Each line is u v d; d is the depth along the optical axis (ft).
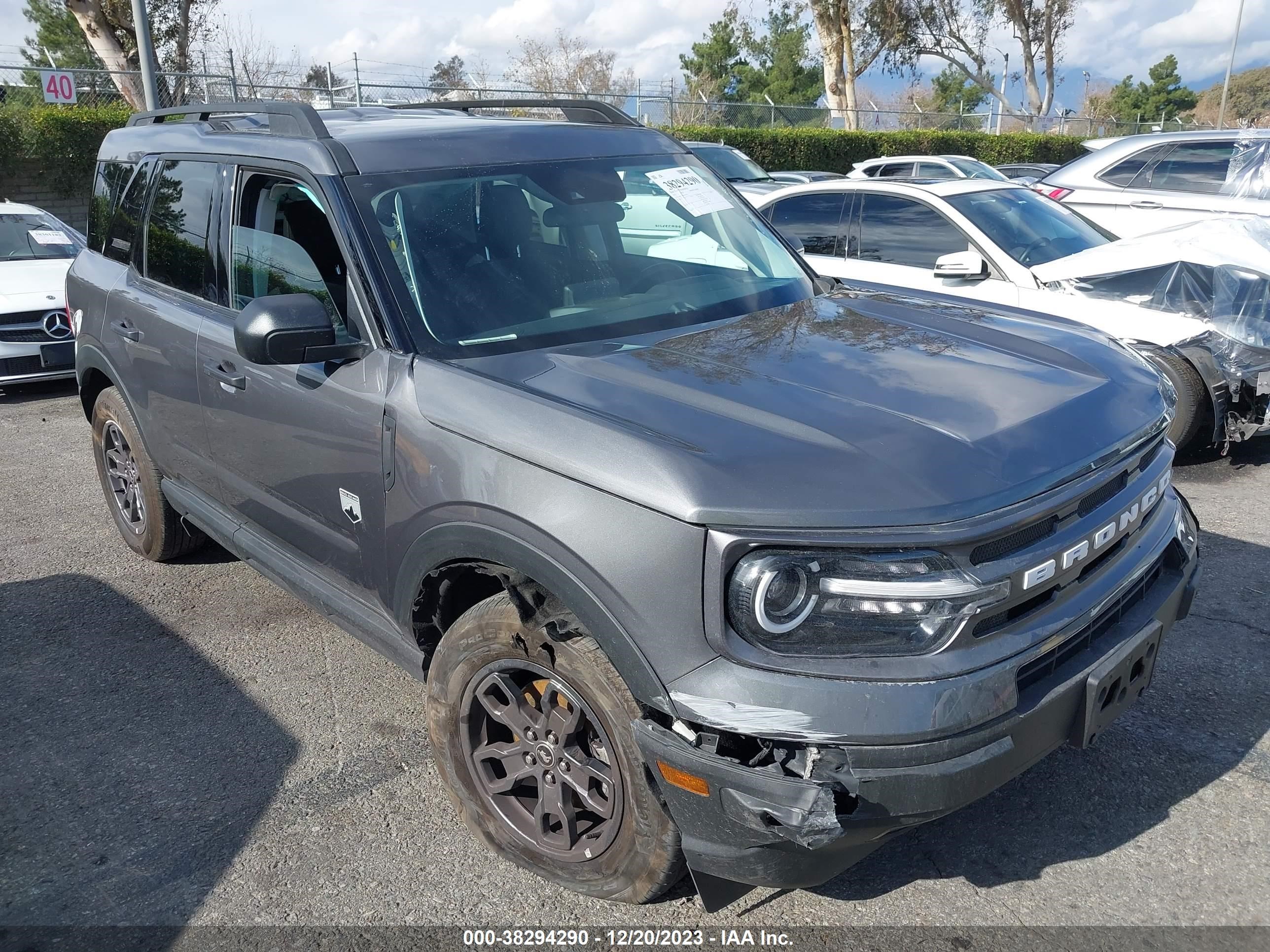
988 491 7.06
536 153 11.35
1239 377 18.40
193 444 12.78
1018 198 23.35
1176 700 11.58
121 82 60.29
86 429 24.62
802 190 24.93
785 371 8.70
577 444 7.55
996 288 20.98
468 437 8.25
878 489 6.89
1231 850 9.18
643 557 7.05
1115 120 113.80
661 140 12.85
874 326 10.22
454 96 65.51
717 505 6.81
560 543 7.46
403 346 9.20
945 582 6.75
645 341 9.64
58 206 56.70
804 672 6.72
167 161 13.52
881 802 6.69
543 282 10.16
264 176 11.22
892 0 116.37
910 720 6.63
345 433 9.56
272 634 13.92
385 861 9.39
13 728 11.75
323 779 10.66
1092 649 7.89
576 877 8.54
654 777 7.39
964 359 9.12
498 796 9.06
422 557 8.84
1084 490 7.56
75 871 9.36
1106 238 23.11
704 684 6.89
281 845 9.64
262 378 10.66
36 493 19.86
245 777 10.73
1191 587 9.21
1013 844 9.35
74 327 15.76
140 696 12.40
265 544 12.07
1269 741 10.78
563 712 8.38
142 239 13.94
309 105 11.04
